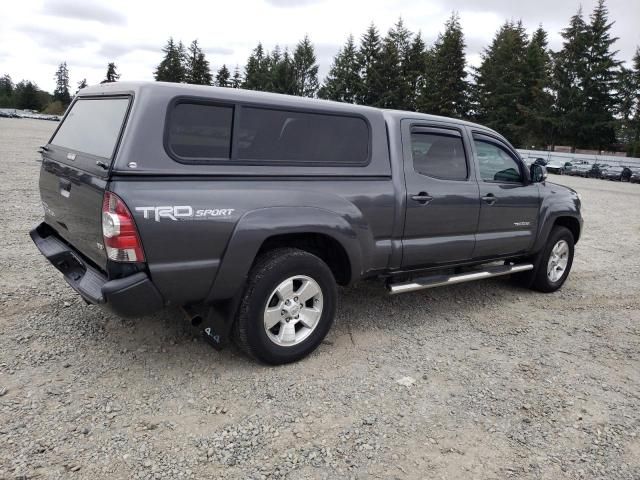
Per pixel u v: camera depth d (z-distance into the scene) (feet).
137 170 9.91
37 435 9.30
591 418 11.21
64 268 12.35
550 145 207.21
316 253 13.51
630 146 196.34
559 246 20.07
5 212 26.76
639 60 207.00
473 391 12.01
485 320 16.76
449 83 199.00
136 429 9.70
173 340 13.34
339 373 12.37
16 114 262.88
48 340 12.92
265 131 11.69
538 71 207.82
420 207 14.55
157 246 10.16
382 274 14.56
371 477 8.89
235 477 8.64
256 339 11.74
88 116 12.32
